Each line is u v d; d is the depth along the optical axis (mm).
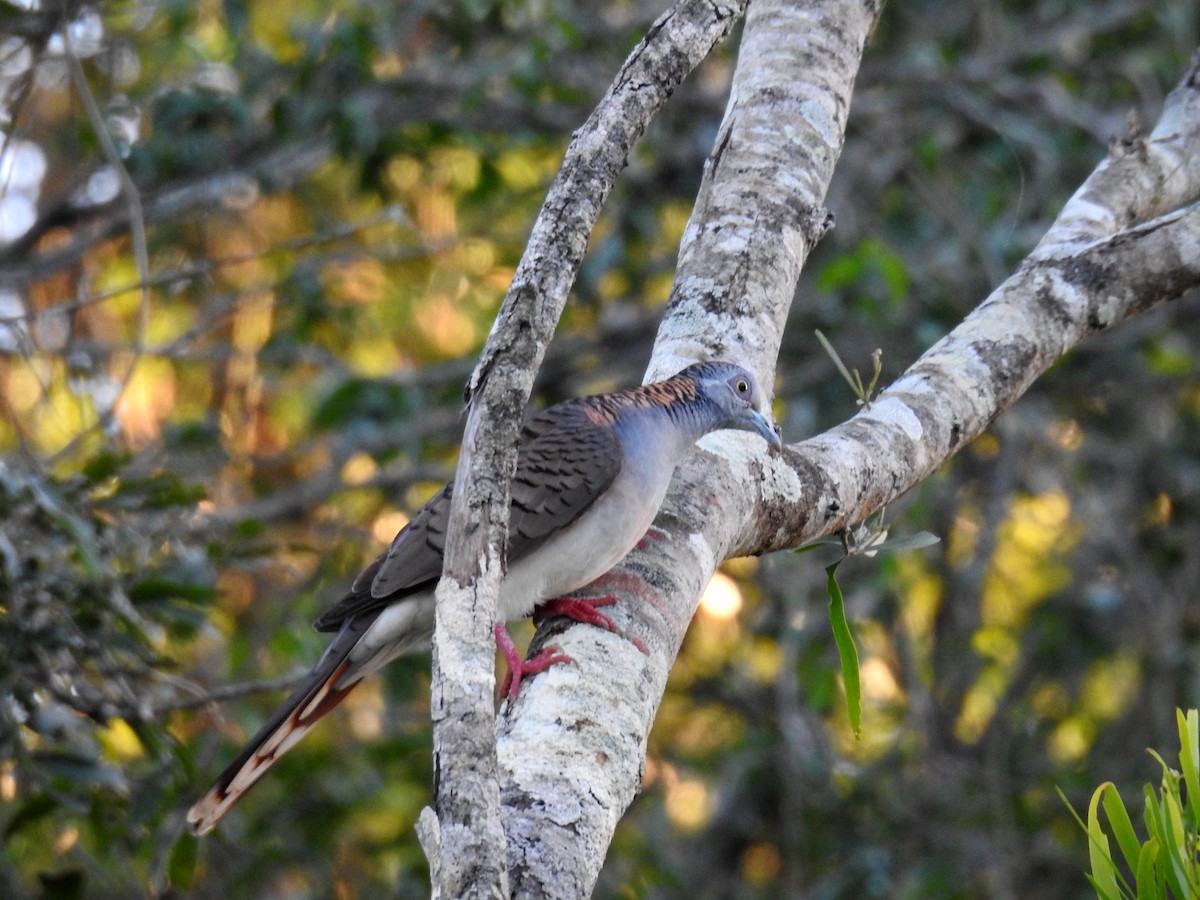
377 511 13023
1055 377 13734
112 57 12289
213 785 6297
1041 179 13344
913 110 14000
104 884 9328
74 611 7777
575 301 13320
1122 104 14375
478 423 4449
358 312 13570
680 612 5621
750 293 6812
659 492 6094
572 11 13422
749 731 13812
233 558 8891
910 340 12977
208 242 15133
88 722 8336
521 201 13531
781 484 6242
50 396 9516
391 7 12484
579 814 4336
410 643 6723
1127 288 6957
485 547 4293
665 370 6590
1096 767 13141
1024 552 15250
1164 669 12828
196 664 12555
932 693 14203
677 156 13398
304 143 12352
